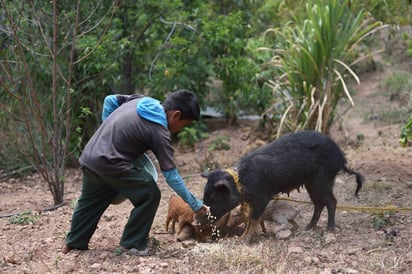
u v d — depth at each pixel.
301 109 10.75
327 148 6.92
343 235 6.88
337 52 10.50
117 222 7.82
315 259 6.08
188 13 11.68
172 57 11.69
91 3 10.61
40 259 6.46
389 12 11.41
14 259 6.39
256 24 13.91
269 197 6.77
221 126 13.87
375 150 11.15
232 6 13.51
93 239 7.09
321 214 7.80
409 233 6.81
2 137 11.04
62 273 6.01
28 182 10.65
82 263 6.26
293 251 6.35
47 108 10.59
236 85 12.67
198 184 9.66
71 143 11.22
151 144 6.12
